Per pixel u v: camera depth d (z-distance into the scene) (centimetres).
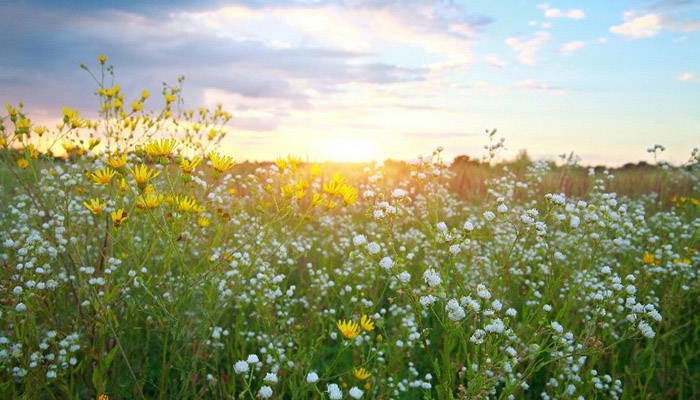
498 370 281
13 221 488
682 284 512
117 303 368
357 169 1048
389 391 363
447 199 1034
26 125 412
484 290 302
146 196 327
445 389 303
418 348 468
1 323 386
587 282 457
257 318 426
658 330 432
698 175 1120
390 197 447
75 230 404
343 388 368
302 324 446
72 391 336
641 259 618
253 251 401
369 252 335
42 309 366
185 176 359
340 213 987
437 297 328
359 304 448
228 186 699
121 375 363
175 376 394
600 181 665
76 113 438
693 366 461
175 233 354
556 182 1078
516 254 543
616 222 470
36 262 403
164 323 354
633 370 432
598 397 418
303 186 367
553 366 426
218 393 373
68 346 348
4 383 329
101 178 341
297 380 366
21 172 434
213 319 356
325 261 618
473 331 325
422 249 697
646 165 1342
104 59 482
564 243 595
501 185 687
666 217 740
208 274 342
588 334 339
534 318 364
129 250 386
